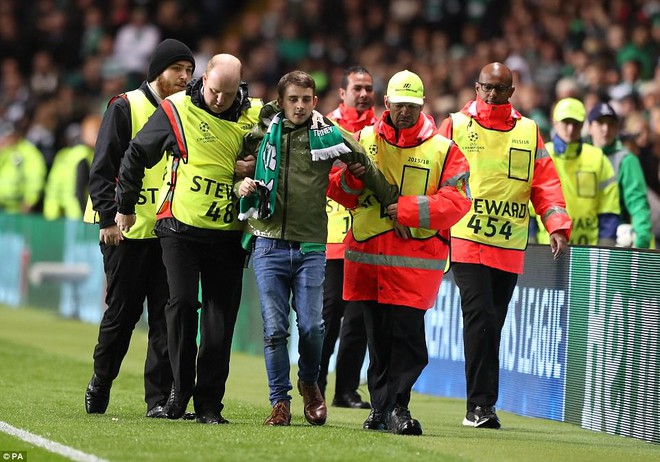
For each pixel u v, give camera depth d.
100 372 27.77
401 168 25.94
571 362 30.11
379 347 26.45
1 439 23.61
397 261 25.86
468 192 26.25
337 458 22.03
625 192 36.00
